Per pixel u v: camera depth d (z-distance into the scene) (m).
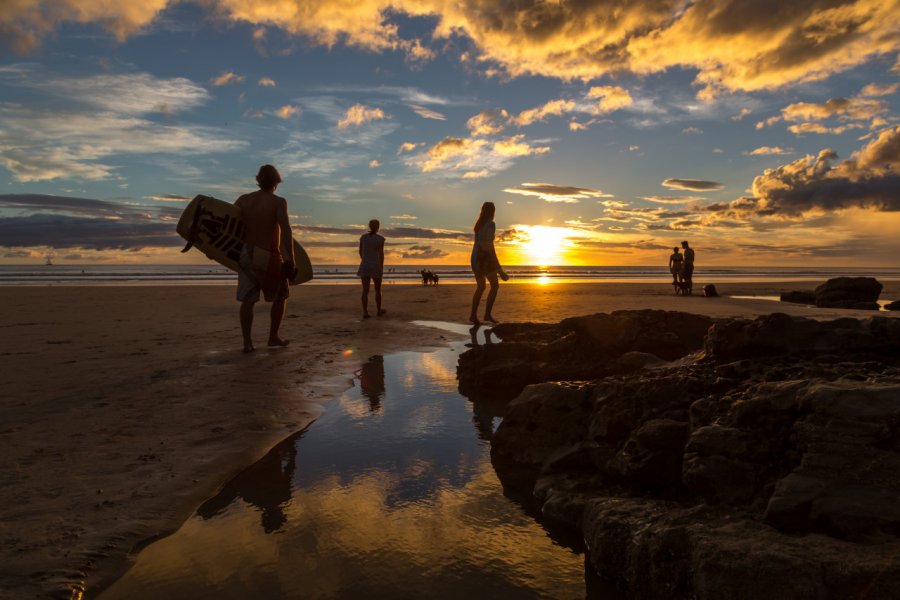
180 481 2.50
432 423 3.57
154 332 7.44
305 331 7.71
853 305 14.41
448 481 2.65
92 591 1.66
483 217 8.79
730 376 2.58
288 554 1.92
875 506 1.55
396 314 10.21
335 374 4.89
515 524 2.24
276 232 5.93
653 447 2.30
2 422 3.27
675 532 1.74
